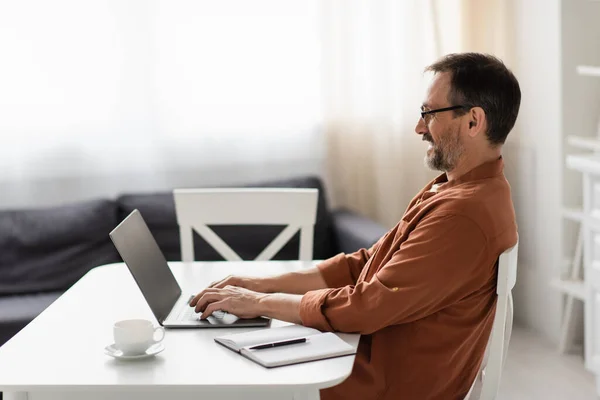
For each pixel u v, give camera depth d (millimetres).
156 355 1950
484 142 2174
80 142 4223
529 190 4199
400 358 2113
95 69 4188
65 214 3943
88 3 4141
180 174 4348
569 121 3816
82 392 2033
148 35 4211
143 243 2357
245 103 4348
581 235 3830
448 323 2102
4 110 4117
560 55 3756
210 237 3205
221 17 4270
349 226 3965
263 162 4418
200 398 1998
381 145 4422
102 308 2359
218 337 2025
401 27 4359
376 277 2064
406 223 2221
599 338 3455
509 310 2176
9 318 3447
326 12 4297
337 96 4395
